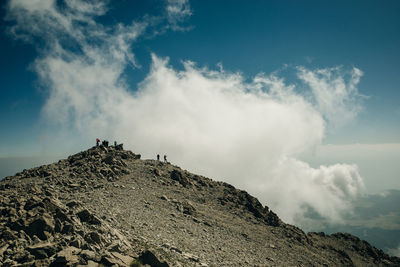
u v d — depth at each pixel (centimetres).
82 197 3688
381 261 7012
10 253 1734
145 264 2069
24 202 2536
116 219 3105
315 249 5838
